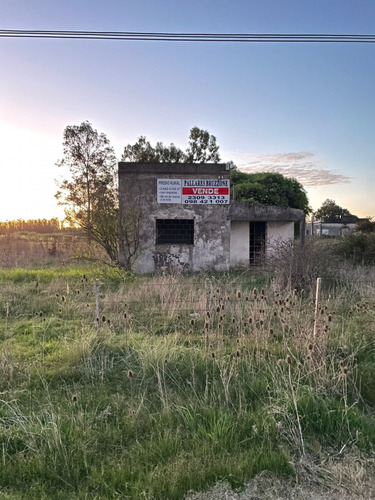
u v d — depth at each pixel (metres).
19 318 6.98
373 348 5.11
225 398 3.78
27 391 4.04
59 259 16.05
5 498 2.55
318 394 3.77
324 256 9.99
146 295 8.31
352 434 3.32
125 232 13.59
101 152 23.06
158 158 31.48
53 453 2.98
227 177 14.70
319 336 4.63
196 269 14.72
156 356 4.58
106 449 3.13
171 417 3.47
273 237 16.58
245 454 3.03
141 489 2.64
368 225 19.52
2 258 15.03
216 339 5.32
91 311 7.14
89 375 4.45
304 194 25.48
